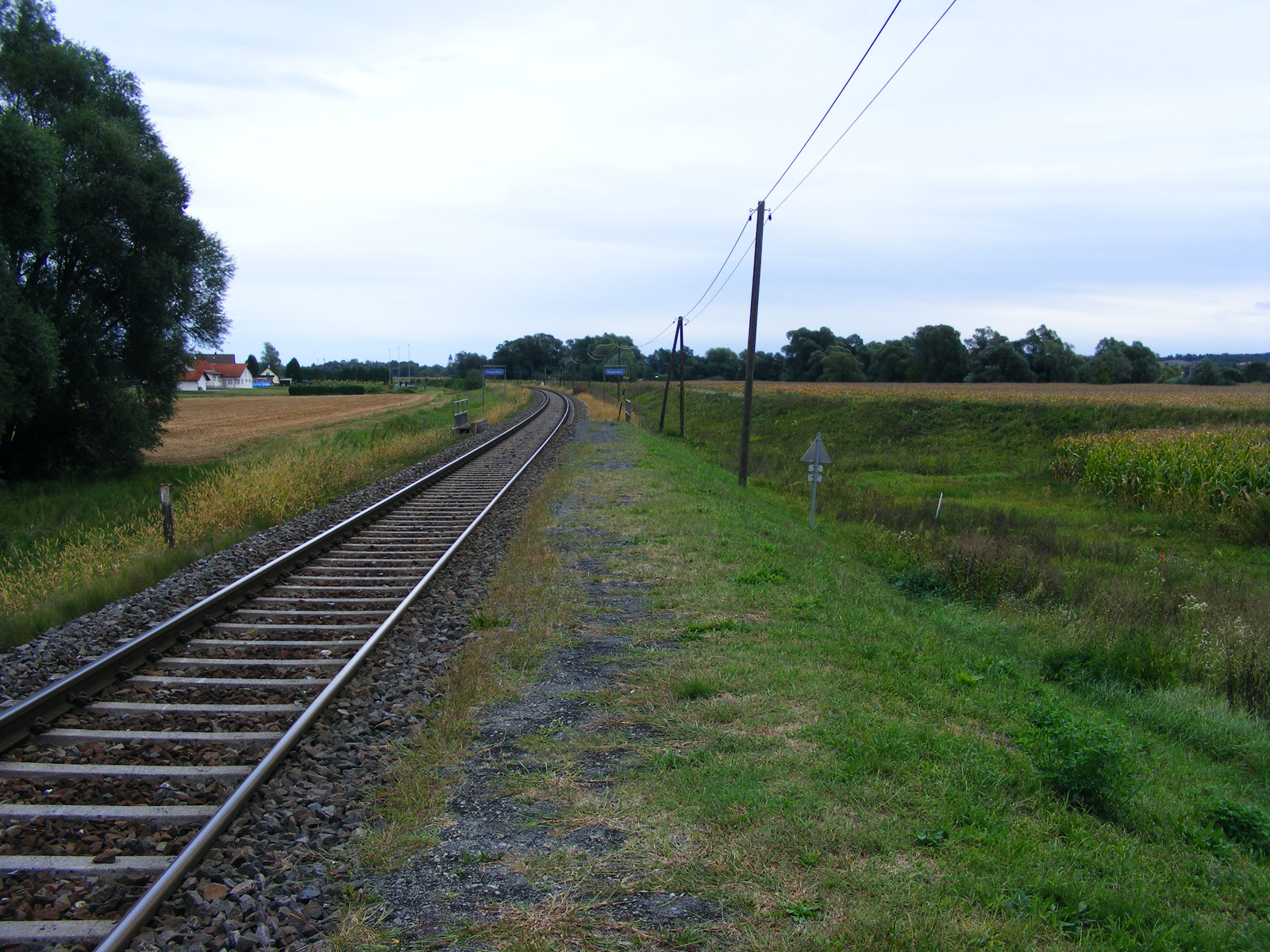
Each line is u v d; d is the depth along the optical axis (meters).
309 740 5.30
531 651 7.18
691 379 160.62
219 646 7.16
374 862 3.97
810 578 10.41
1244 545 20.70
